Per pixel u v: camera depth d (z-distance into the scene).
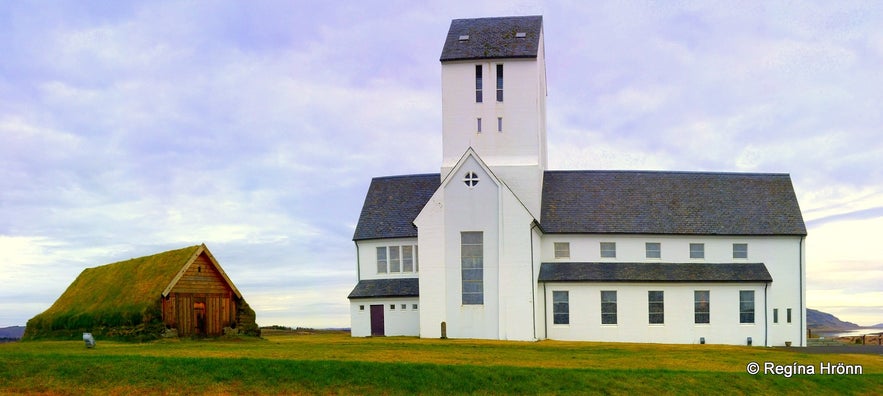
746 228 76.06
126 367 40.81
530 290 68.19
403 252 76.12
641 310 72.00
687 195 78.62
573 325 71.62
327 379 40.84
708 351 58.81
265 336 75.31
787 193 79.44
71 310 62.34
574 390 41.56
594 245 75.12
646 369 46.56
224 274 59.62
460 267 69.19
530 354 52.50
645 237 75.31
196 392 38.88
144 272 60.53
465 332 68.56
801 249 76.00
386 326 73.81
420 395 39.88
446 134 76.00
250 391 39.34
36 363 41.12
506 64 75.88
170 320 56.81
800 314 75.12
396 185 81.31
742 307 72.88
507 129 75.44
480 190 69.62
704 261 75.50
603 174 80.44
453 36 78.19
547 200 77.62
